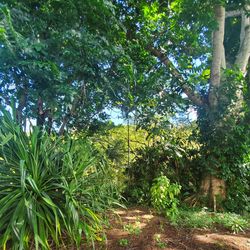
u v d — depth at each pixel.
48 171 3.11
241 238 3.55
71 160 3.16
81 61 3.82
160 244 3.13
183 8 5.75
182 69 6.11
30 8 3.74
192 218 4.04
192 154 5.90
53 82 3.52
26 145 3.12
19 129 3.19
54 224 2.85
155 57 5.94
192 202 5.42
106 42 3.90
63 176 3.03
